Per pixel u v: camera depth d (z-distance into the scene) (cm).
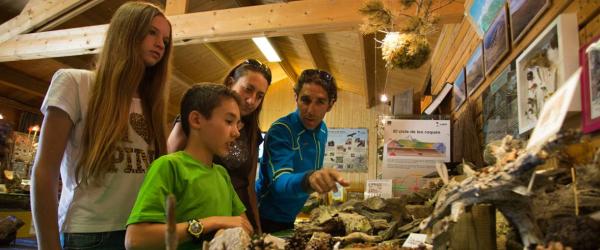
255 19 389
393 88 666
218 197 116
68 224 121
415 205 162
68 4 464
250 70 154
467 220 79
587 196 77
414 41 246
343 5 364
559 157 66
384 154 276
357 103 977
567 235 64
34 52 475
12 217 386
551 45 137
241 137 159
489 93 226
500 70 207
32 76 628
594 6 117
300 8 374
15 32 485
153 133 140
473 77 261
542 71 145
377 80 723
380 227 139
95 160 117
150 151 138
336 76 876
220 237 84
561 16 128
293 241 96
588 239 63
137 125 134
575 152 66
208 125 115
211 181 116
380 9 258
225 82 162
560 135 55
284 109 1002
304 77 160
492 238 78
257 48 762
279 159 146
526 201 66
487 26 230
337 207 170
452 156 282
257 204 164
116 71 122
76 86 123
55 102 117
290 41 713
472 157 250
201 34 405
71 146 124
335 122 980
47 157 114
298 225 154
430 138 274
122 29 127
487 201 68
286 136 155
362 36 489
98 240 120
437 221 71
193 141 118
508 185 63
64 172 126
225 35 402
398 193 263
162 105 143
